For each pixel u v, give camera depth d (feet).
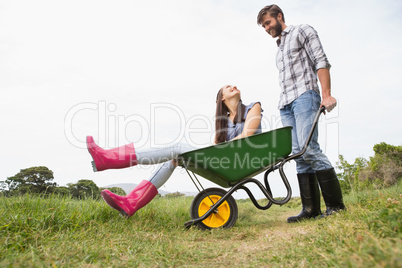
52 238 5.65
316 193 10.17
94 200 9.46
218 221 8.60
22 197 8.18
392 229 4.20
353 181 18.38
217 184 9.42
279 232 7.84
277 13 10.46
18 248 5.03
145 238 6.67
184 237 7.18
